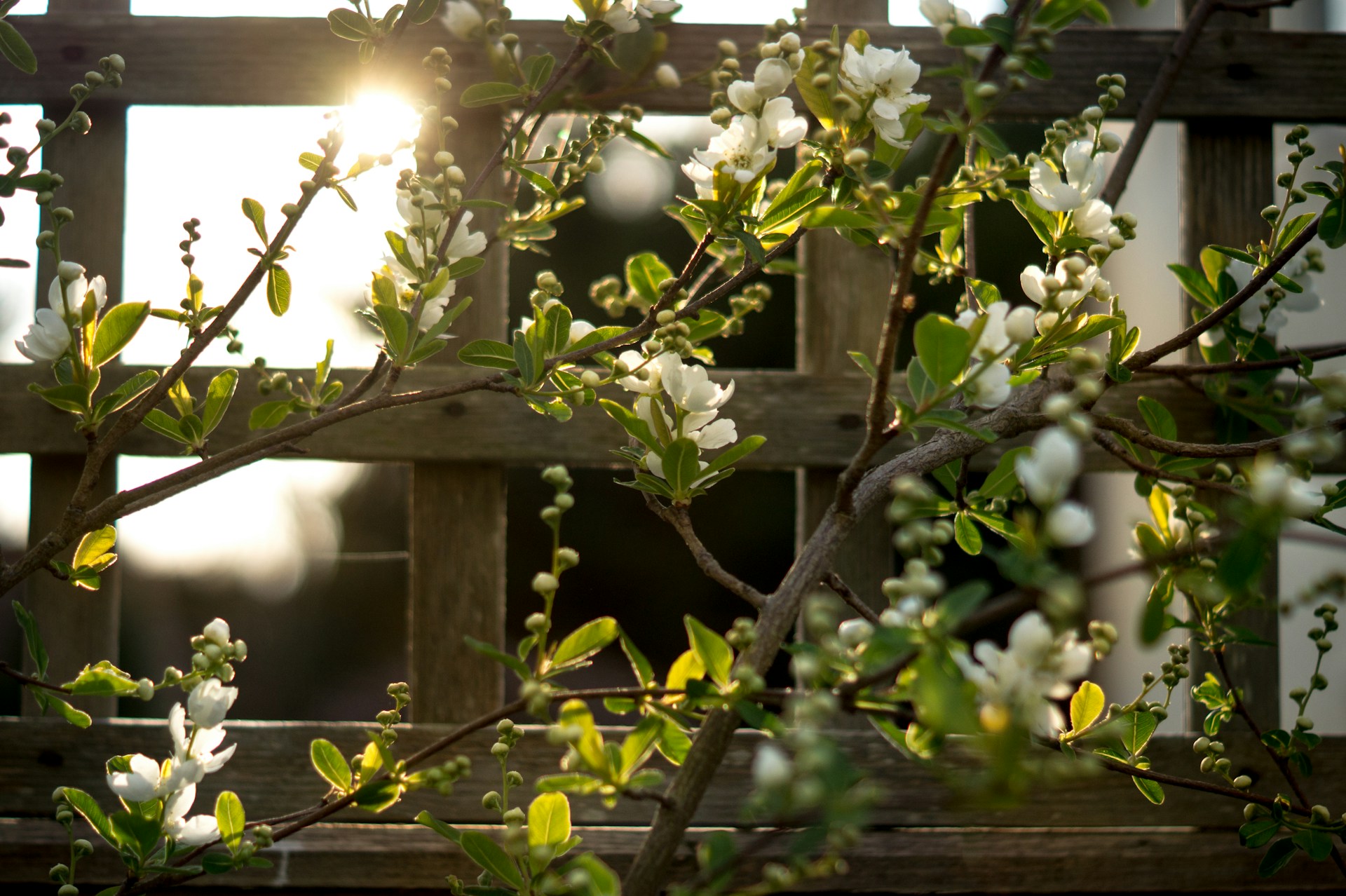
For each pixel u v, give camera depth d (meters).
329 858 2.46
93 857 2.46
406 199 2.34
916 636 1.94
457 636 2.48
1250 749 2.47
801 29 2.34
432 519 2.48
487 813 2.47
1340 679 2.68
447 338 2.34
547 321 2.33
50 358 2.31
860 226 2.32
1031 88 2.48
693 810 2.28
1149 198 3.03
